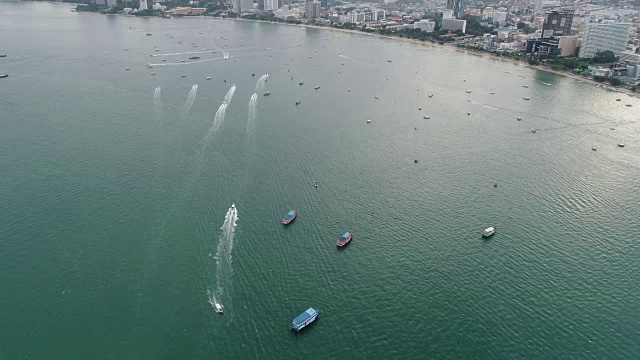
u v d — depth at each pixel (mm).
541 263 170125
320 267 165250
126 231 179000
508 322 145000
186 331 139000
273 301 150125
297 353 133000
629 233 187875
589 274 165125
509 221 194625
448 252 174750
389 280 160375
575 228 190750
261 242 176500
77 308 145750
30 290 151500
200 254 169125
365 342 137000
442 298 153500
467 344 137375
